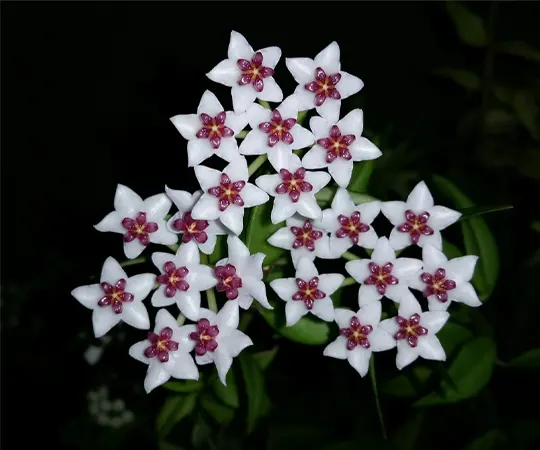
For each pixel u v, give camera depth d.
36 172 0.29
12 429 0.26
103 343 0.24
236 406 0.19
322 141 0.18
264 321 0.20
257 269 0.18
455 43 0.27
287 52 0.28
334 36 0.28
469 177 0.24
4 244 0.28
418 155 0.23
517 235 0.24
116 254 0.25
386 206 0.18
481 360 0.19
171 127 0.26
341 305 0.20
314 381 0.21
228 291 0.18
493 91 0.24
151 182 0.26
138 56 0.29
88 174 0.29
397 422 0.21
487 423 0.20
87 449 0.25
